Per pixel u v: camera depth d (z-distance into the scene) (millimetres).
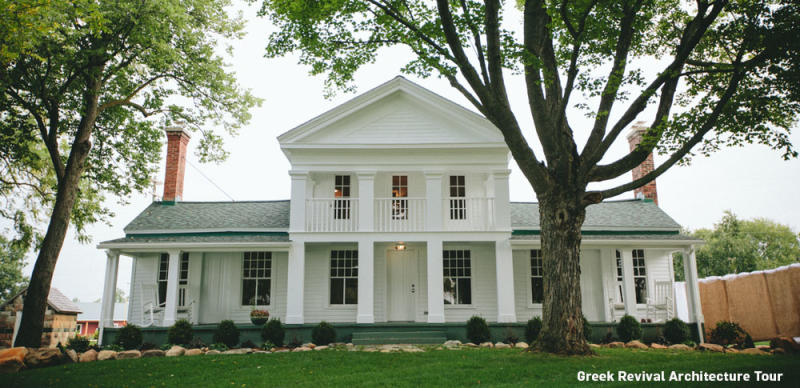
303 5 10656
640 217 19422
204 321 17828
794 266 17625
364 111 17453
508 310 16016
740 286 18375
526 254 18531
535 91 11055
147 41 14891
